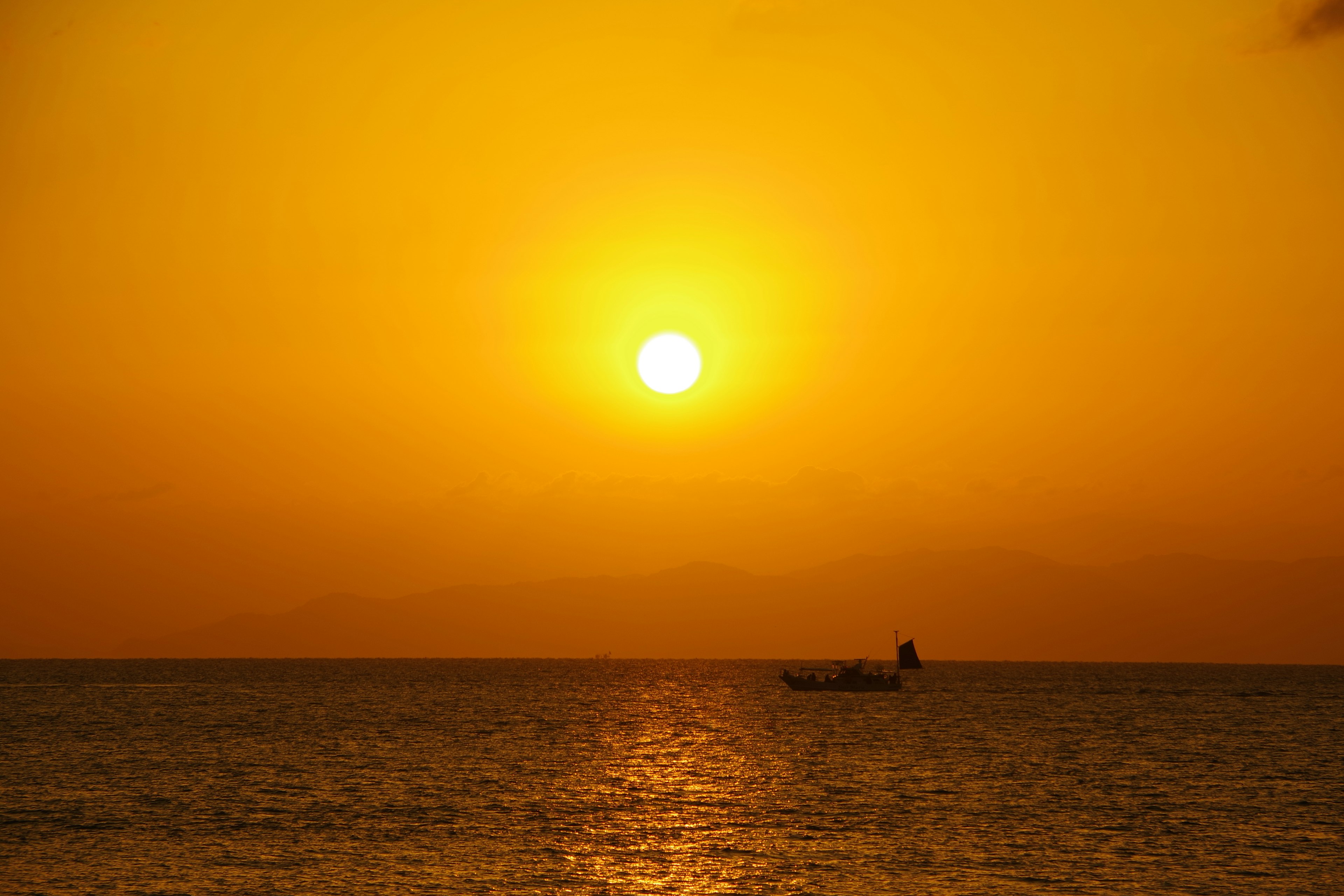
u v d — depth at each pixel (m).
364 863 146.75
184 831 165.50
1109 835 167.12
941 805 193.25
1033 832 169.12
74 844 156.75
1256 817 182.38
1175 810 188.50
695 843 160.12
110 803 189.00
